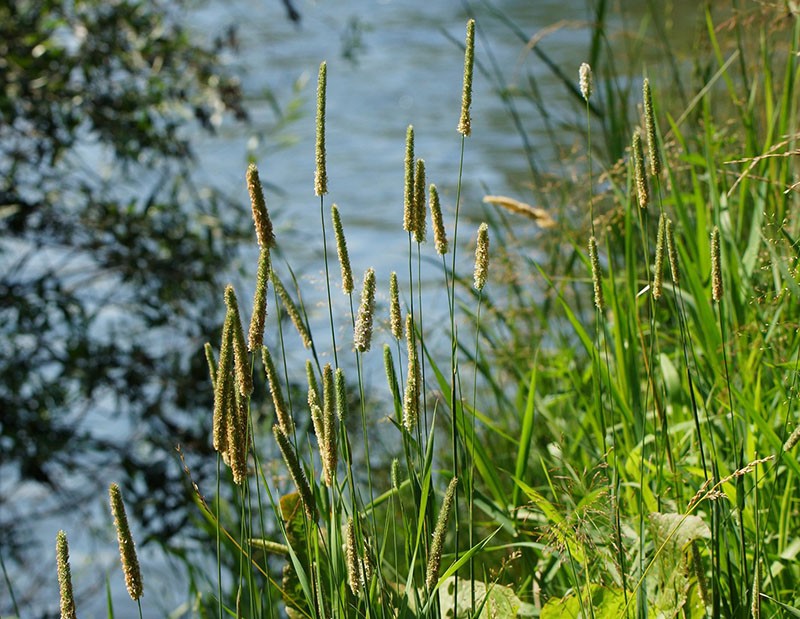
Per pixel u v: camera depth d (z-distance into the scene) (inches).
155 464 221.3
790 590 93.5
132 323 263.0
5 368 216.5
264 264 71.9
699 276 123.5
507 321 162.6
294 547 87.5
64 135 234.2
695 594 89.4
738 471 79.0
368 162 558.6
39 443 220.8
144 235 233.8
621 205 136.9
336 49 736.3
